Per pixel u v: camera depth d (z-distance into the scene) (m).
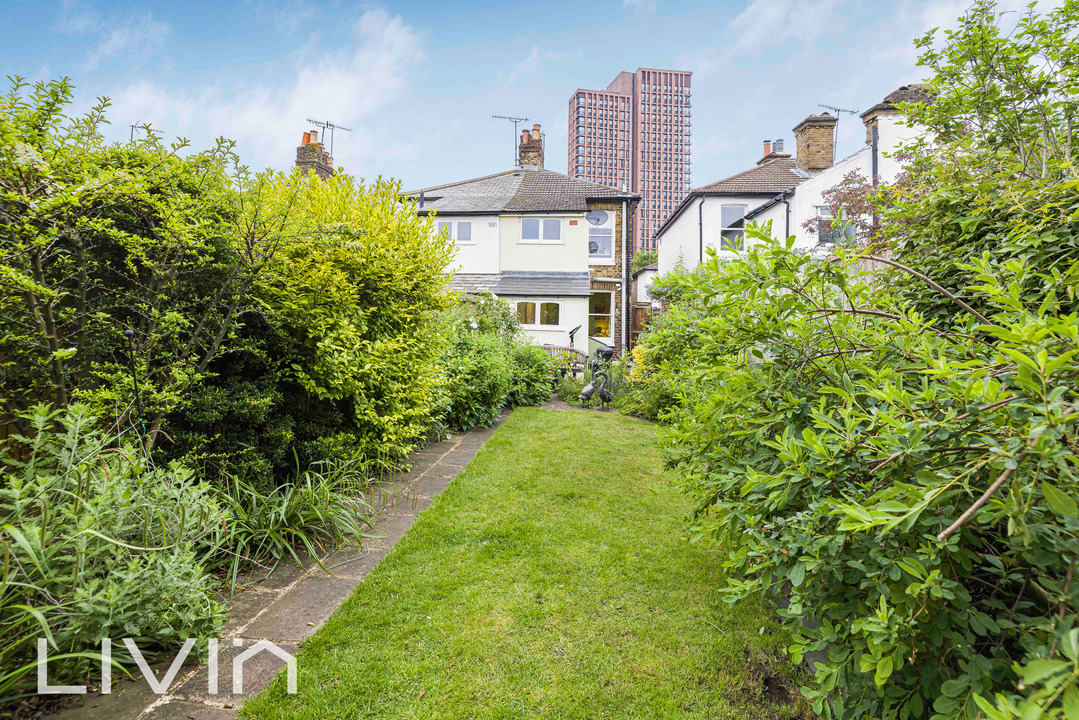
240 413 3.49
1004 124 3.68
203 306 3.69
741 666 2.32
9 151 2.32
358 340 4.20
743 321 2.16
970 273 2.73
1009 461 1.06
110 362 3.22
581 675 2.23
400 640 2.43
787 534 1.75
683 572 3.13
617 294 19.30
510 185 21.11
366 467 4.65
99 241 3.19
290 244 3.67
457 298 6.06
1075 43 3.22
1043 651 1.13
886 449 1.49
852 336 2.05
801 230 15.30
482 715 2.00
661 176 120.50
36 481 2.20
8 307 2.59
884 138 15.09
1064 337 1.11
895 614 1.42
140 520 2.38
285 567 3.13
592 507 4.18
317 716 1.96
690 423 2.68
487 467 5.31
